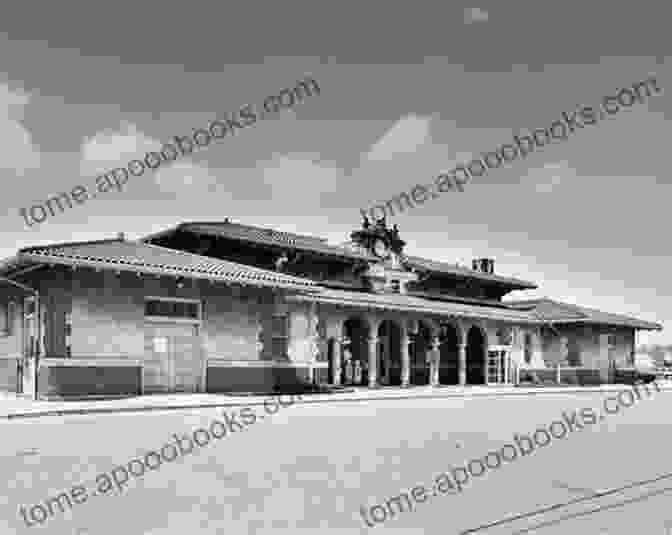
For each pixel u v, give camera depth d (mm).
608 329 41250
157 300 22062
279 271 30797
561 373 39844
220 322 23594
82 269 20250
